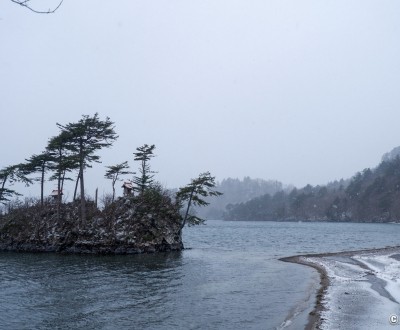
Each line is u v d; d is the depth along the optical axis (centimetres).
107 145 5897
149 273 3584
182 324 1950
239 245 7269
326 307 2181
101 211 5953
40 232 5909
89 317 2092
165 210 6056
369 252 5412
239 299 2488
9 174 6588
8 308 2281
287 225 18712
